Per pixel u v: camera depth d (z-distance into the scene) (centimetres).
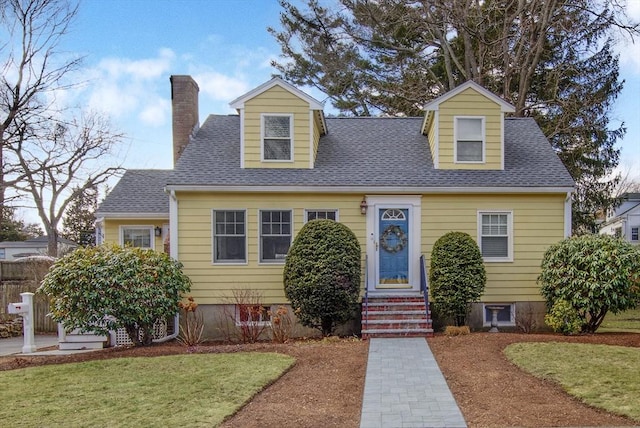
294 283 1031
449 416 553
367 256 1176
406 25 2180
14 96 2119
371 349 900
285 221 1183
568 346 856
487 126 1240
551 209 1179
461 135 1247
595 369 713
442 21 2058
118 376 741
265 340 1098
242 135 1218
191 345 1014
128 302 952
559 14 1850
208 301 1159
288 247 1179
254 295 1159
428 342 959
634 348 848
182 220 1162
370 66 2378
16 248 3494
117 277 941
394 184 1161
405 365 782
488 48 2075
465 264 1061
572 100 1931
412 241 1178
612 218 3703
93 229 3416
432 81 2320
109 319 988
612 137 1975
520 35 1948
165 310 1006
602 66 1967
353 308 1075
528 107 2044
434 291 1073
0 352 1123
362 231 1180
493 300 1166
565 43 1989
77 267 948
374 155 1293
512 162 1266
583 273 998
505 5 1972
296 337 1138
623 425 516
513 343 896
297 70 2436
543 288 1087
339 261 1024
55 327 1559
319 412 577
